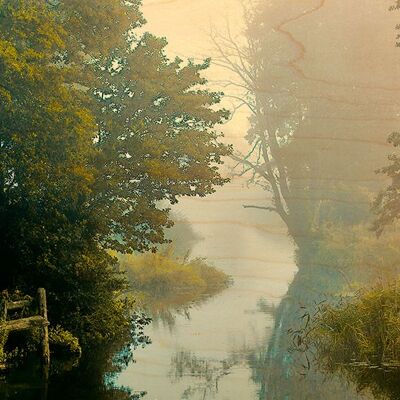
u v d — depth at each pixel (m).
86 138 18.55
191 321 22.98
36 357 16.62
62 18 21.02
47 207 19.00
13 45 17.03
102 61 23.33
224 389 13.80
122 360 16.66
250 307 26.30
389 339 15.78
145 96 22.72
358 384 14.29
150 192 22.81
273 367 15.84
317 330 17.59
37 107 17.39
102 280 19.95
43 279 18.62
